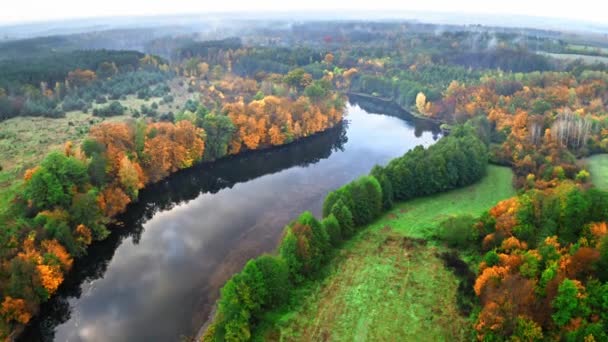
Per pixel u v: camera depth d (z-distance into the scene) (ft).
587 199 229.86
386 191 328.29
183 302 245.65
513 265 211.41
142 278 268.62
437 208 335.06
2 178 337.93
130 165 355.36
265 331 210.79
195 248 301.22
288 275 233.14
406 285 242.37
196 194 399.65
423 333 208.03
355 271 255.50
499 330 182.29
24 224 263.90
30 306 228.02
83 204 293.84
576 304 169.89
